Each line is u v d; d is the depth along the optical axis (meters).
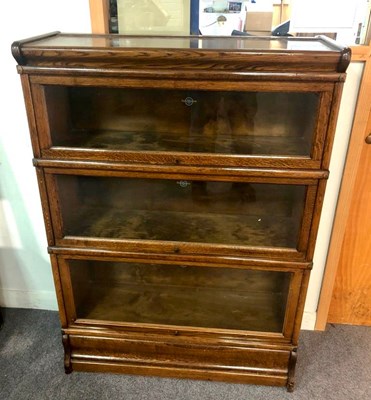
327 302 1.89
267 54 1.11
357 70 1.46
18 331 1.92
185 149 1.32
